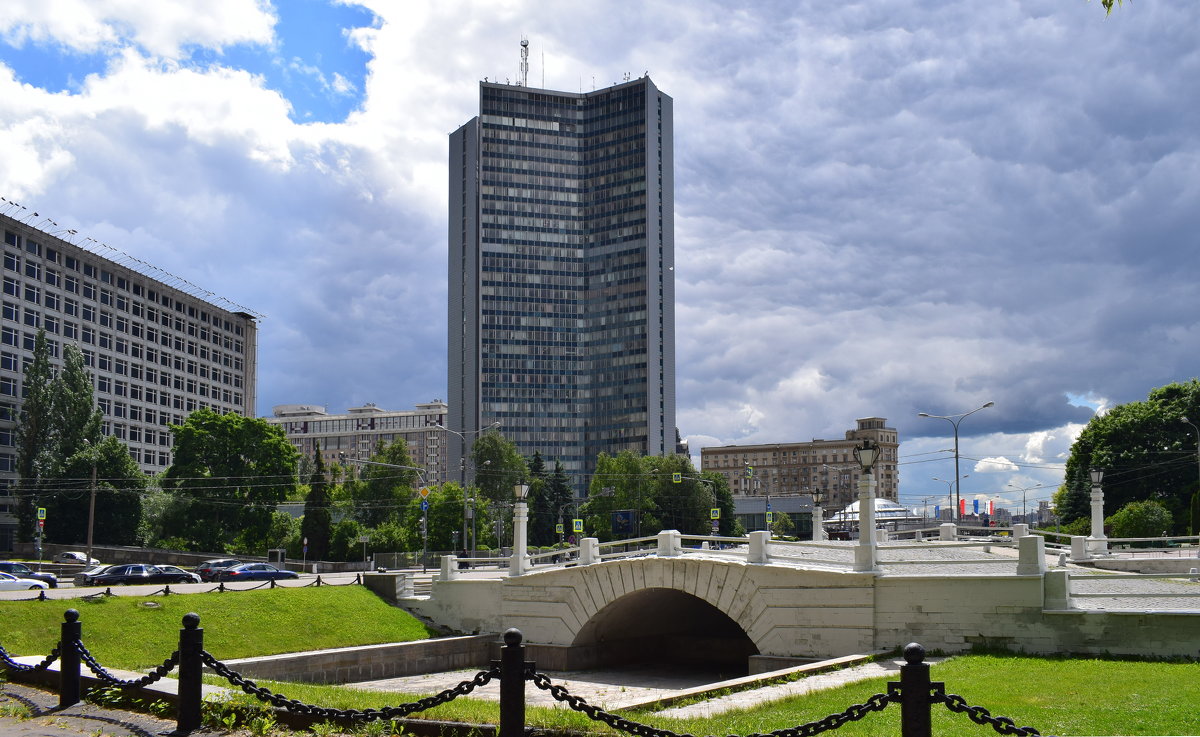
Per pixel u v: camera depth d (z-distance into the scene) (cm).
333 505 12769
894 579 3709
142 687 1667
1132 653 3162
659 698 2567
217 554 9775
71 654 1709
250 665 3984
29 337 11706
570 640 4862
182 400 14700
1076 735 1797
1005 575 3462
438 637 5194
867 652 3625
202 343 15325
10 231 11456
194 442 10662
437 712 1784
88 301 12731
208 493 10525
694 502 13625
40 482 10200
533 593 5028
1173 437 9425
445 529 11244
